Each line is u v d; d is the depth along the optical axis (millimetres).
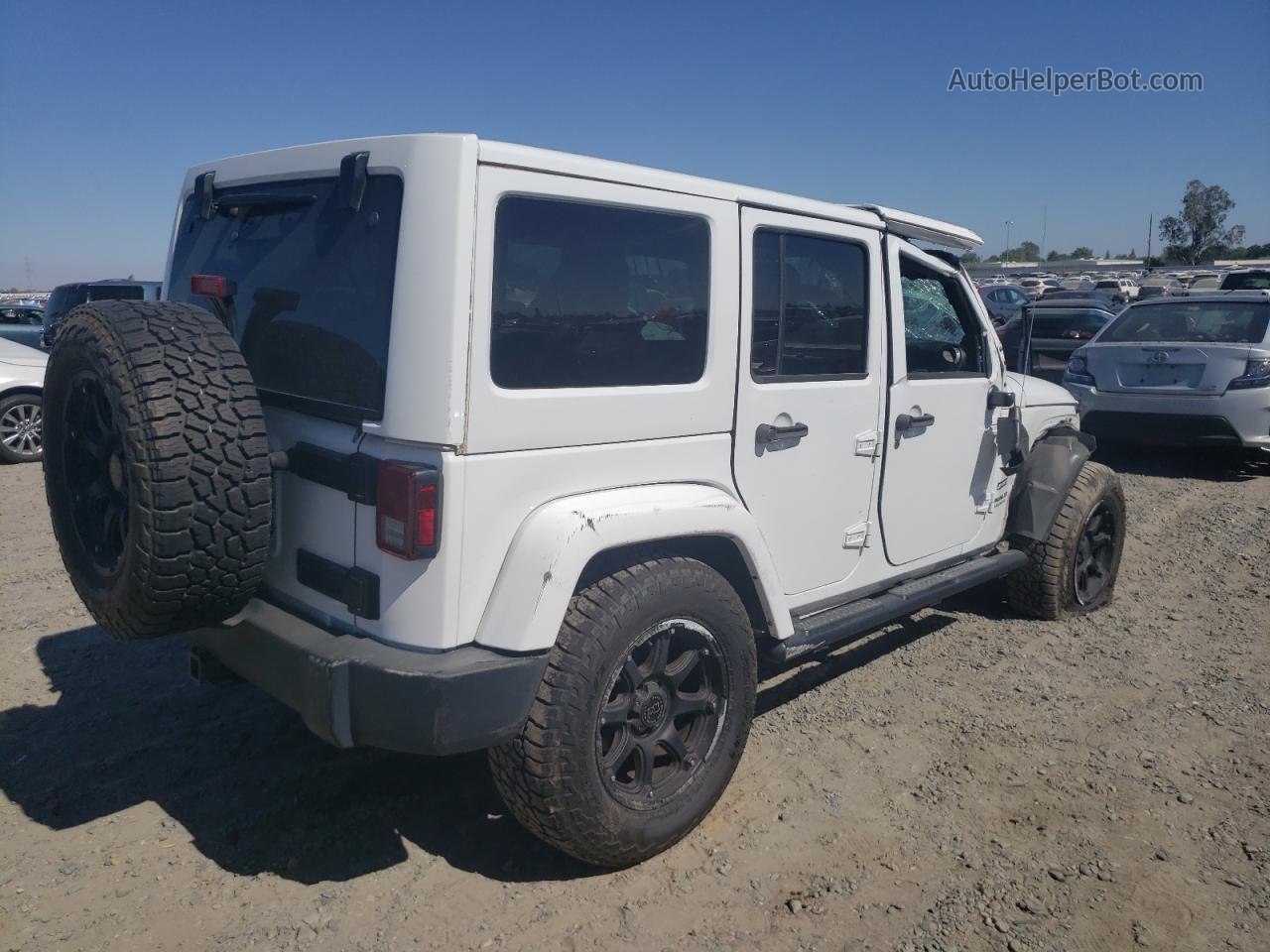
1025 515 5066
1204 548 6918
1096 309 12523
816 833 3307
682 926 2826
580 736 2771
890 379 3992
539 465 2756
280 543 3041
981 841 3281
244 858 3098
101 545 3004
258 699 4211
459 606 2645
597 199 2838
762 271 3404
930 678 4625
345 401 2760
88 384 2854
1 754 3723
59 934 2715
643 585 2881
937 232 4227
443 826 3301
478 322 2574
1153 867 3148
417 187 2559
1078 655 4930
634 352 2994
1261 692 4484
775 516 3549
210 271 3410
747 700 3293
